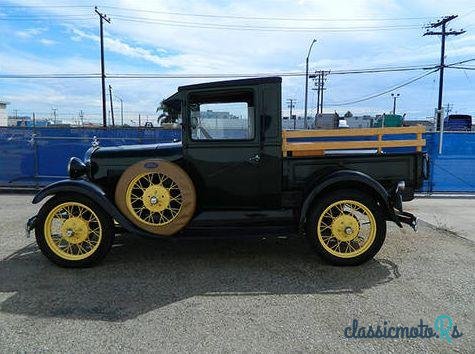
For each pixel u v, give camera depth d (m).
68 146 11.41
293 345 3.15
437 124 17.56
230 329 3.40
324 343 3.18
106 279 4.50
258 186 5.08
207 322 3.52
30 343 3.18
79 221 4.83
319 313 3.68
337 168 5.07
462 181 10.42
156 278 4.54
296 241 5.94
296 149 5.04
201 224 5.07
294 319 3.57
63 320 3.55
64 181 4.86
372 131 5.12
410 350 3.09
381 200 4.85
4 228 6.71
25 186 11.43
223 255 5.33
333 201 4.83
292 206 5.11
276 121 4.98
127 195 4.82
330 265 4.92
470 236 6.30
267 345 3.15
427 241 6.00
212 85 4.95
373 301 3.93
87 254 4.82
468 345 3.16
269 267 4.88
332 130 5.12
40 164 11.40
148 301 3.94
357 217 5.46
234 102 4.99
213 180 5.09
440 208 8.68
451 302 3.91
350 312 3.70
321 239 4.89
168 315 3.65
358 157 5.08
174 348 3.11
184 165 5.08
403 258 5.21
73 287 4.28
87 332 3.35
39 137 11.32
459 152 10.34
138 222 4.86
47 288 4.25
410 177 5.13
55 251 4.82
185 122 5.02
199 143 5.03
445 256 5.30
